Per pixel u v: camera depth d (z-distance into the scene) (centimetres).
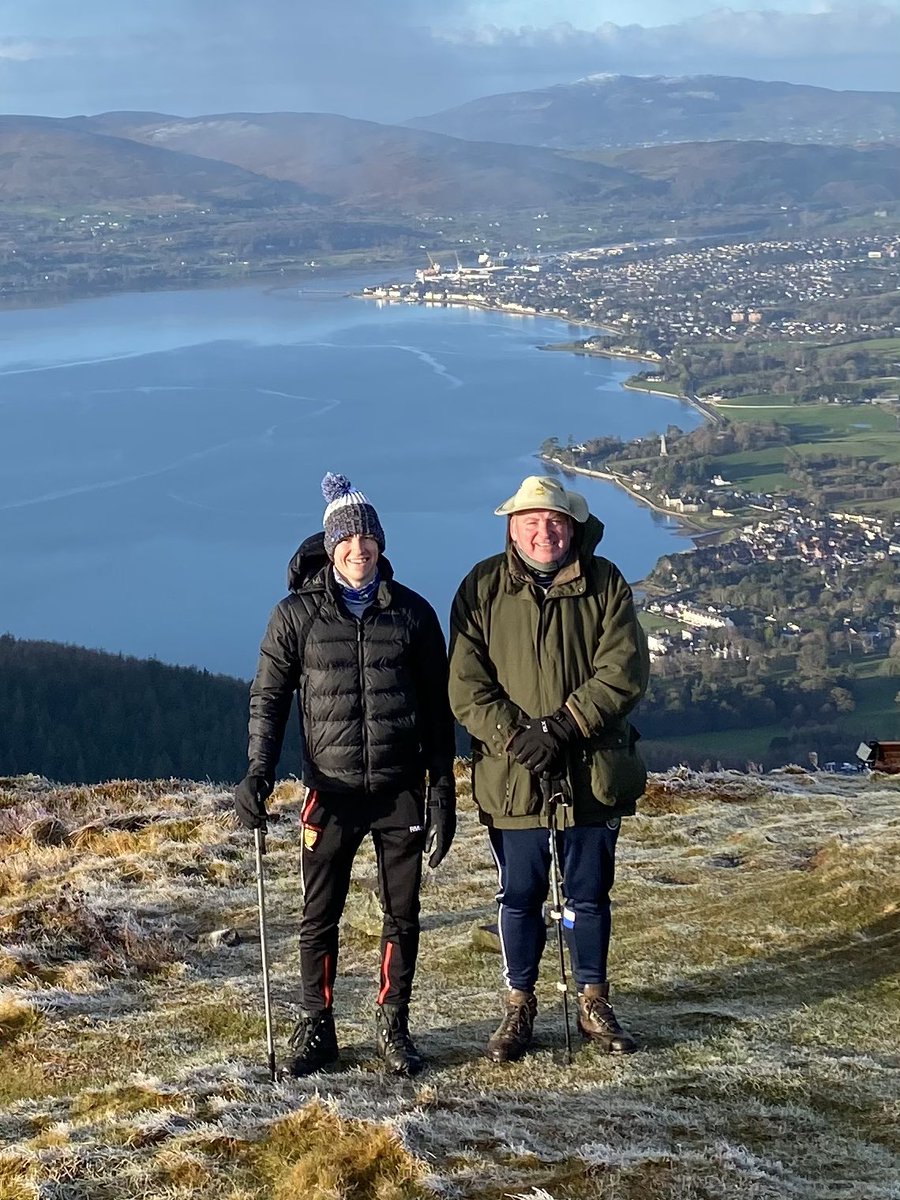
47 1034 523
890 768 1118
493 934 613
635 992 547
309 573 480
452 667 473
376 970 597
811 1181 374
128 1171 386
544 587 472
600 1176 371
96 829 884
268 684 472
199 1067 472
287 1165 385
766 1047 481
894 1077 450
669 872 734
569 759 464
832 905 631
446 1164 379
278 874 768
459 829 859
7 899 717
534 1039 495
